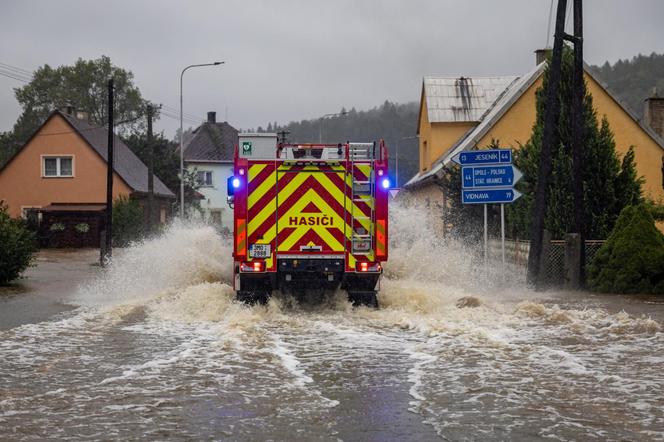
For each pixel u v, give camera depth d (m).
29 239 19.56
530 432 5.94
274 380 7.78
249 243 12.96
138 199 47.66
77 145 46.31
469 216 22.03
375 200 12.98
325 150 13.62
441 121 36.53
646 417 6.33
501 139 30.66
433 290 14.05
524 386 7.43
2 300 15.38
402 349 9.49
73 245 42.88
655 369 8.19
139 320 12.12
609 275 16.11
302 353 9.24
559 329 10.95
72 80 81.06
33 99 82.00
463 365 8.47
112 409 6.66
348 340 10.19
